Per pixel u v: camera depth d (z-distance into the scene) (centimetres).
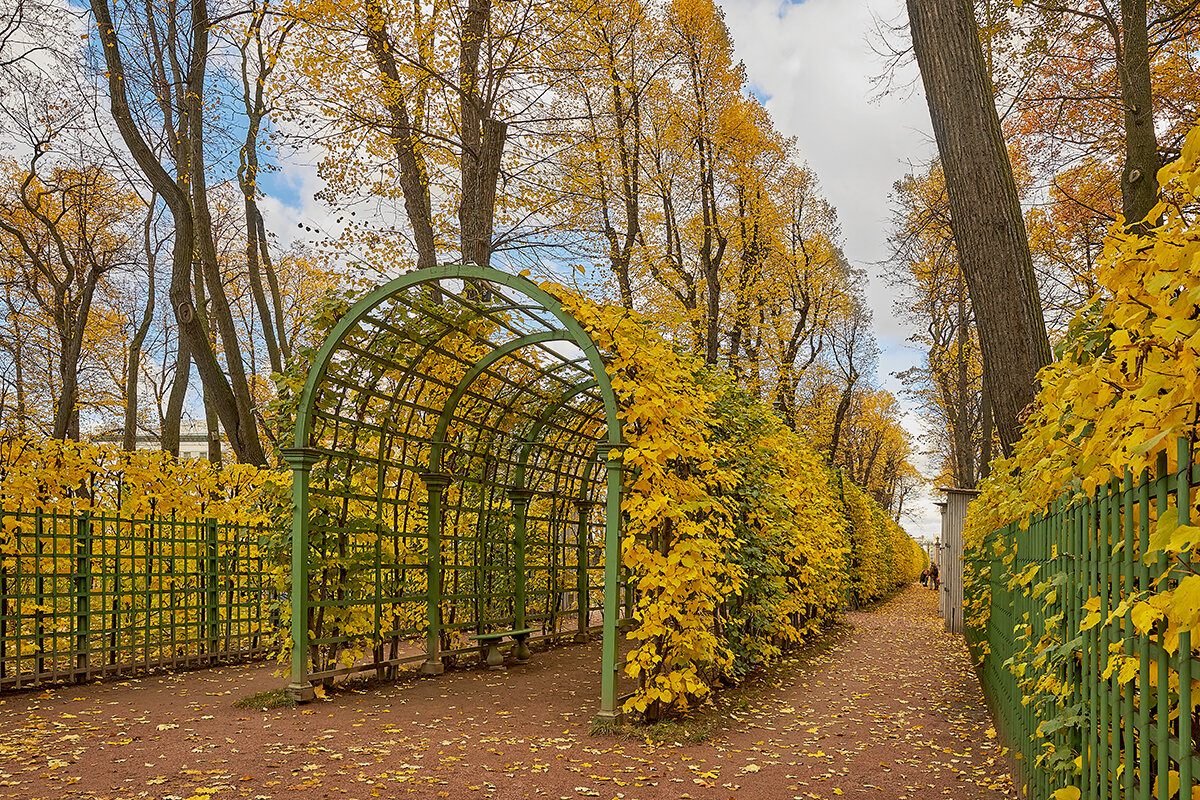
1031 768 348
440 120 1145
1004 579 488
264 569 852
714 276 1641
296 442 627
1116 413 161
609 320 568
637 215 1588
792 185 1998
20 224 1697
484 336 729
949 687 769
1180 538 111
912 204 1772
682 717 581
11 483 640
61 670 686
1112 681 173
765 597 792
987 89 598
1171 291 149
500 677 753
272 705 598
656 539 586
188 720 551
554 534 984
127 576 732
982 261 589
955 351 2197
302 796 394
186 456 818
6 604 645
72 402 1497
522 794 408
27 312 1762
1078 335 264
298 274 2069
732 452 721
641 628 554
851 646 1112
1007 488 450
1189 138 133
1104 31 1012
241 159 1368
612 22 1367
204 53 1186
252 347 2233
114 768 432
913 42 630
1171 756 130
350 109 1102
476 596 834
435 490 778
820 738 547
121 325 2003
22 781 405
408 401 764
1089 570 207
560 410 895
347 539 711
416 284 600
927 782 443
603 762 470
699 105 1588
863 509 1977
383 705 613
